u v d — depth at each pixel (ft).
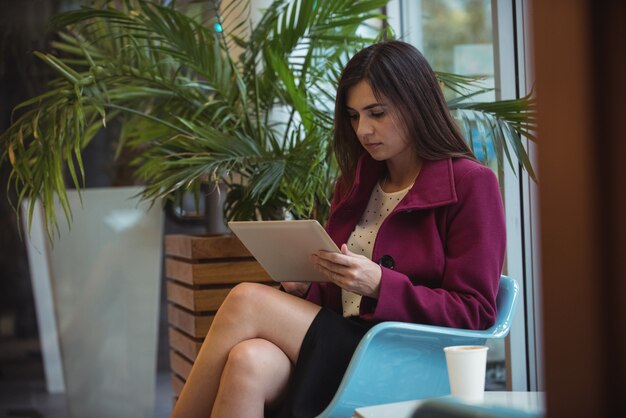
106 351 12.68
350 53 11.16
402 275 6.38
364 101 6.84
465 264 6.49
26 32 15.51
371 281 6.32
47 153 8.96
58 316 12.64
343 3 9.96
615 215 1.71
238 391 6.08
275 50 9.95
